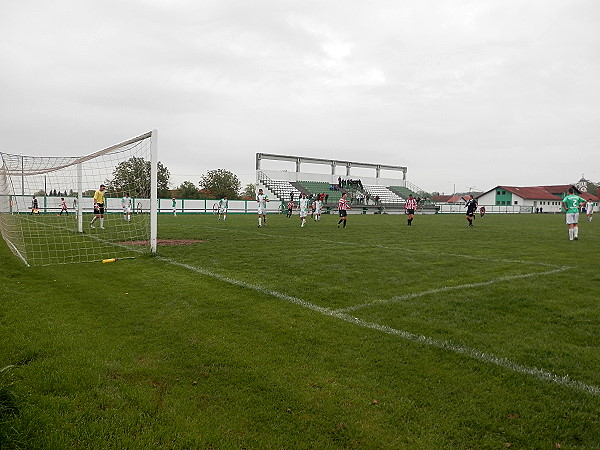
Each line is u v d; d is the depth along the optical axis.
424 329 4.70
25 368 3.52
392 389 3.30
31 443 2.53
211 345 4.16
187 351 4.00
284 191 48.34
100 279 7.21
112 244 12.45
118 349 4.03
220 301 5.79
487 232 18.89
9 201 16.36
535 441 2.65
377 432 2.73
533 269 8.62
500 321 5.01
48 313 5.11
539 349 4.12
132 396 3.13
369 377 3.50
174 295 6.11
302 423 2.82
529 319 5.09
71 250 11.02
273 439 2.64
